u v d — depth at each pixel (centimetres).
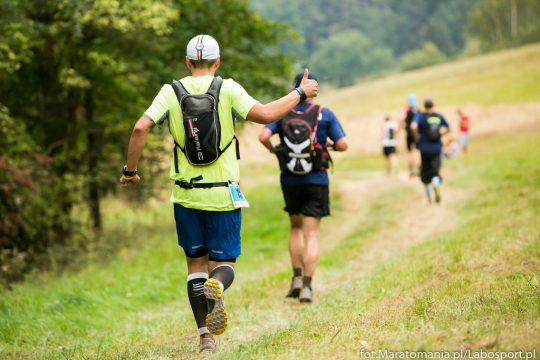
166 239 2950
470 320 848
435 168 2836
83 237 2886
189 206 897
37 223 2677
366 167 6319
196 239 919
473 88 9794
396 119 8512
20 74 2923
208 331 928
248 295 1525
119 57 3075
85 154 3278
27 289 1850
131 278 1866
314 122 1377
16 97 2936
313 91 902
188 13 3431
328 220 3109
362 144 7700
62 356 1021
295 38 3841
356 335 845
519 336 715
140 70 3198
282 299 1458
